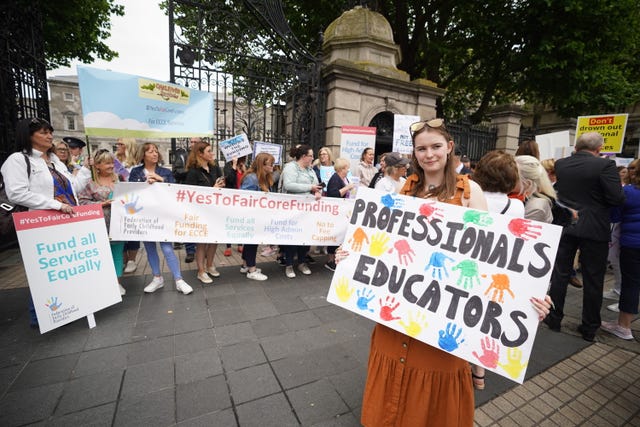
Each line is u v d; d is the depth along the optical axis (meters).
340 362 2.44
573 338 3.04
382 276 1.56
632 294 2.96
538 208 2.35
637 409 2.12
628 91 10.58
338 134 6.80
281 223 4.06
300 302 3.50
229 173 5.12
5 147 5.38
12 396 2.00
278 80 6.50
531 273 1.31
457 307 1.41
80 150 5.51
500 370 1.31
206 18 5.98
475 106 15.78
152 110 4.09
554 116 15.59
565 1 8.52
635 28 9.69
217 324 2.96
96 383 2.13
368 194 1.66
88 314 2.81
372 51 7.48
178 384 2.14
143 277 4.17
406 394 1.45
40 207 2.58
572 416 2.03
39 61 6.54
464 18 10.59
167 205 3.58
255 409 1.94
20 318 3.01
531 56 9.41
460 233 1.45
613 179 2.73
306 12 11.49
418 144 1.46
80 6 8.88
